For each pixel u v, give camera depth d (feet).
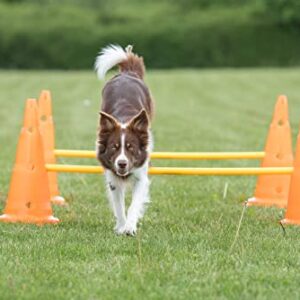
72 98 120.16
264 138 73.77
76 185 49.08
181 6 248.52
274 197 43.34
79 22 237.45
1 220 37.73
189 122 89.20
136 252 31.89
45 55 232.53
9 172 53.78
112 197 36.55
